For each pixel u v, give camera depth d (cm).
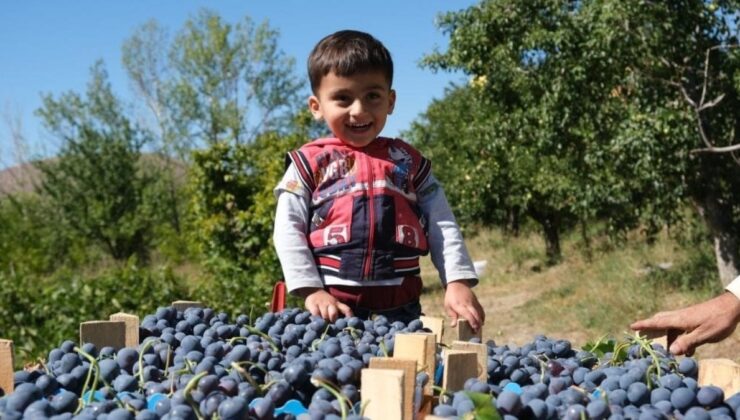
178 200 3244
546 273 1459
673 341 233
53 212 2900
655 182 879
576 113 970
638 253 1266
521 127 1121
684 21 846
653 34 852
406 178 288
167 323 234
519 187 1561
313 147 290
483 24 1076
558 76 959
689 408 155
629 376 167
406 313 274
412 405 148
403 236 276
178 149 3997
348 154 286
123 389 166
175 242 2491
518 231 2019
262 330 228
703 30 870
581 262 1419
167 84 4028
